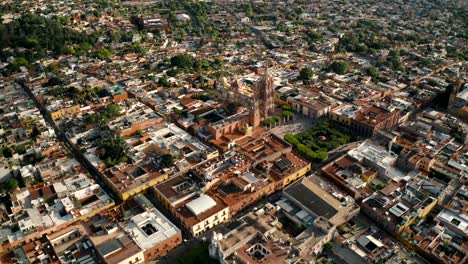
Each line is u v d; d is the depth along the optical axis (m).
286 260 190.25
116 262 189.75
